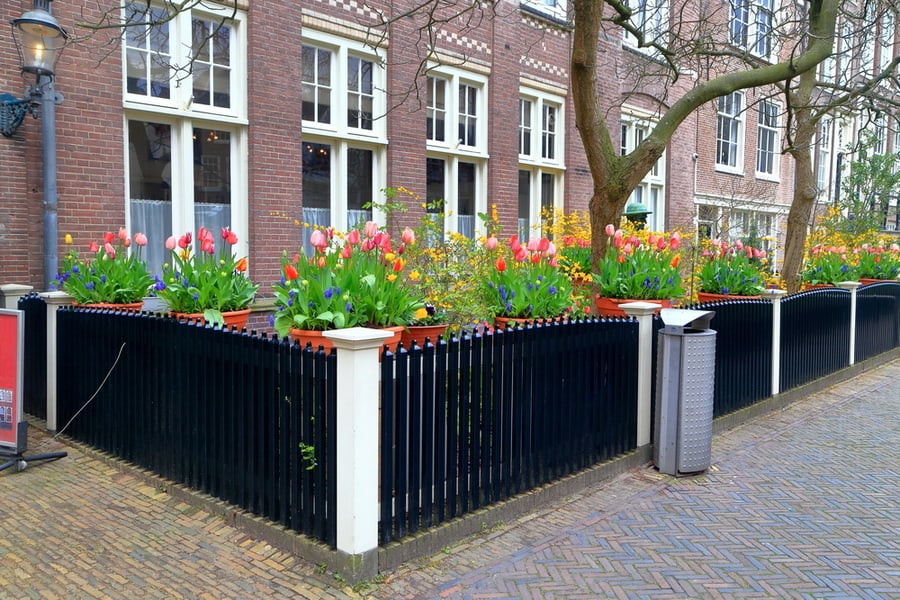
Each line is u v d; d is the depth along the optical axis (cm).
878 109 1023
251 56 830
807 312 834
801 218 1077
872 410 767
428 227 704
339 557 342
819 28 776
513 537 407
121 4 737
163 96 788
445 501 399
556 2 1277
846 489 505
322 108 940
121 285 623
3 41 658
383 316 461
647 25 1441
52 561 357
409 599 329
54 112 667
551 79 1276
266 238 855
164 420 462
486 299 592
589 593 342
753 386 721
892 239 1648
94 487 462
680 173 1609
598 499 475
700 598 341
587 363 499
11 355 484
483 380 417
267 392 385
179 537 387
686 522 437
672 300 734
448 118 1105
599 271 711
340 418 337
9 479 473
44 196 664
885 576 370
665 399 529
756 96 1827
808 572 372
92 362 532
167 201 805
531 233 1274
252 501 396
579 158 1339
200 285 587
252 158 838
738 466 556
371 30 951
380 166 1007
